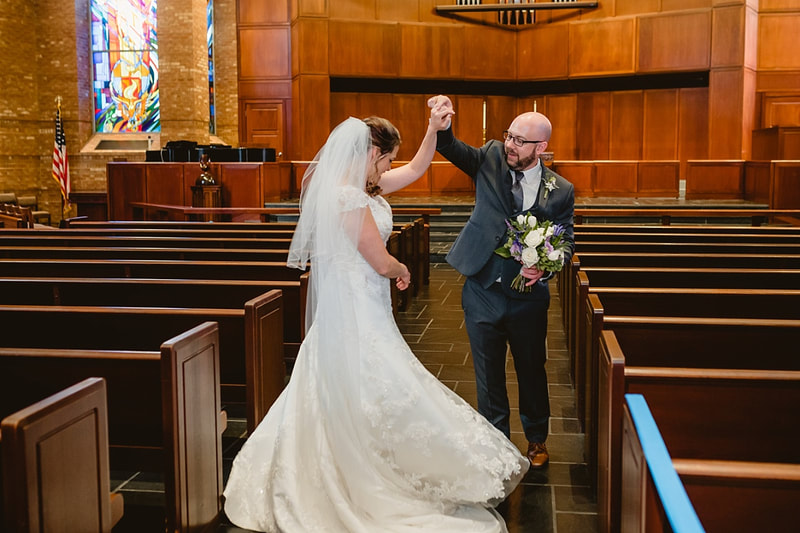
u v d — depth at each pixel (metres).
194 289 4.41
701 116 17.55
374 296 3.08
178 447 2.69
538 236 3.22
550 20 18.12
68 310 3.61
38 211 18.66
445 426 3.02
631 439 2.17
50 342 3.69
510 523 3.15
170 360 2.62
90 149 18.61
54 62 18.53
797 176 12.67
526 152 3.28
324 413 3.01
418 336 6.61
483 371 3.51
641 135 18.06
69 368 2.90
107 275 5.19
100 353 2.82
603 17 17.62
